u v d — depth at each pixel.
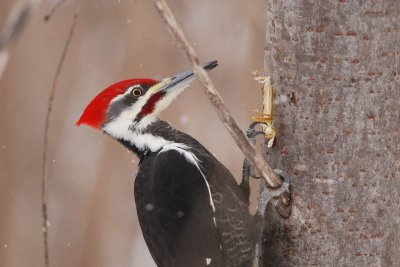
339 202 8.81
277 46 8.97
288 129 8.97
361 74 8.53
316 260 8.99
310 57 8.66
